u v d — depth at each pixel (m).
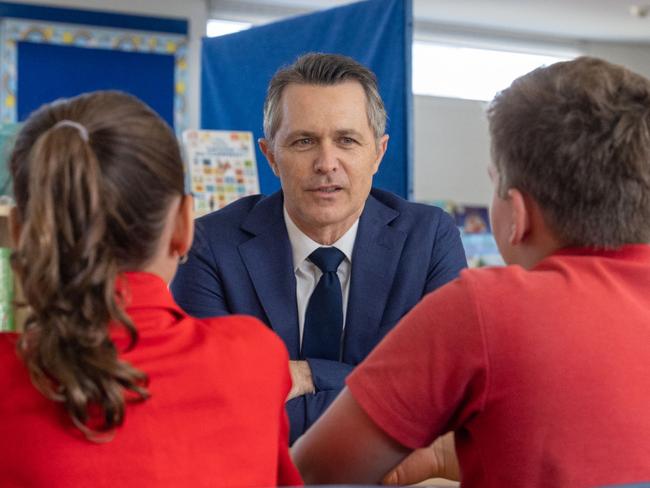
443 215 1.79
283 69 1.62
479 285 0.84
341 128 1.54
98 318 0.74
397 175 2.52
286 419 0.94
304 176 1.56
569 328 0.81
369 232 1.68
